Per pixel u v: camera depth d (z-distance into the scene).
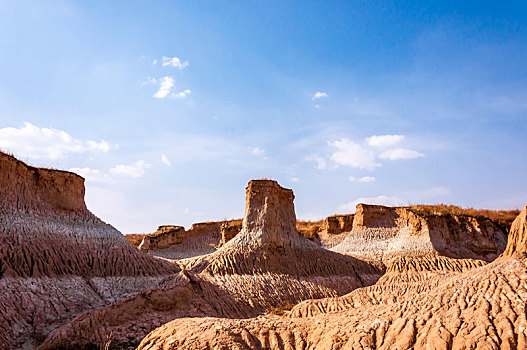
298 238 43.03
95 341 20.06
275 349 14.94
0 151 29.81
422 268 40.53
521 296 13.60
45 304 24.20
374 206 54.09
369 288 27.30
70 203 33.88
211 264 36.38
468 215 51.94
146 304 23.55
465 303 14.32
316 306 25.22
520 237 16.97
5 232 26.81
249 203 42.12
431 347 12.91
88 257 30.80
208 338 14.95
